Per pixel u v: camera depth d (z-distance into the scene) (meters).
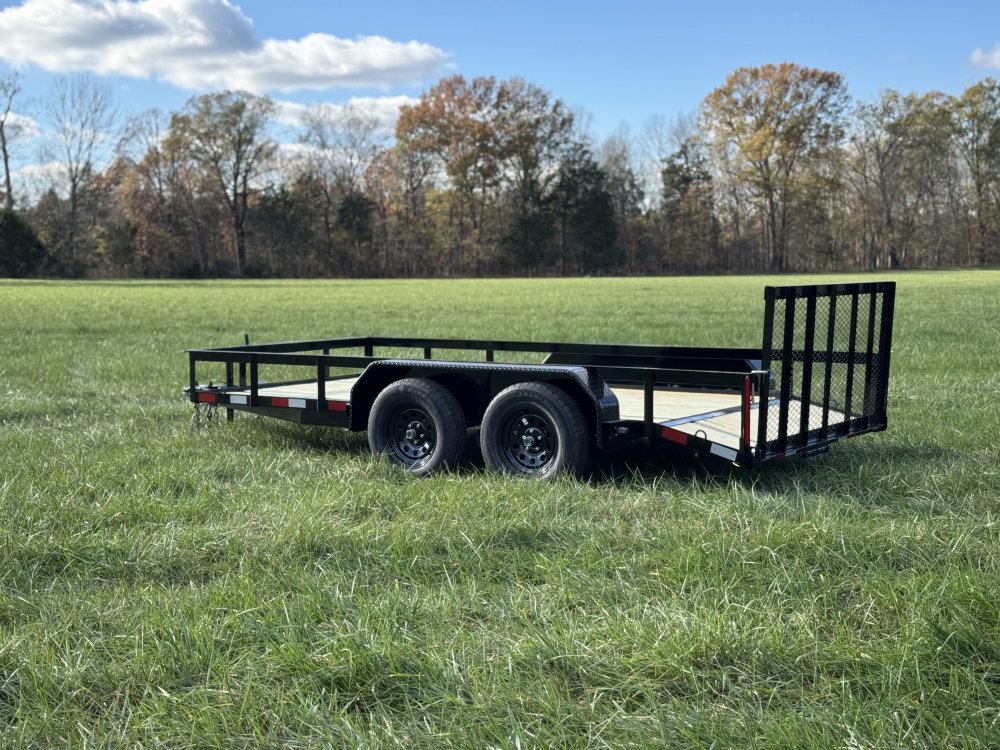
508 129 94.31
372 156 96.06
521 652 3.54
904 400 9.77
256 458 7.24
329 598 4.14
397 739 3.01
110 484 6.38
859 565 4.46
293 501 5.81
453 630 3.83
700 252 97.88
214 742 3.05
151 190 89.75
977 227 97.62
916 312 25.20
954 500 5.80
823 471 6.54
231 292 46.84
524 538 5.07
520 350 8.84
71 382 12.18
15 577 4.62
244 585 4.31
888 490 6.06
